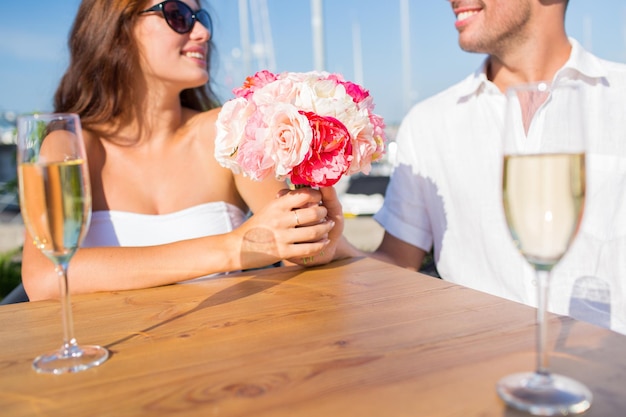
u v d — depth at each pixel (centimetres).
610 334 93
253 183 211
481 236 202
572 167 70
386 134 140
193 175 213
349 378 81
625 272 180
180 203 211
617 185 182
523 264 191
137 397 77
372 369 83
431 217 218
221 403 75
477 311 108
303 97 126
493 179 198
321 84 128
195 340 99
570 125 71
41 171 86
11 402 78
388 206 227
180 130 217
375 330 100
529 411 68
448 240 213
